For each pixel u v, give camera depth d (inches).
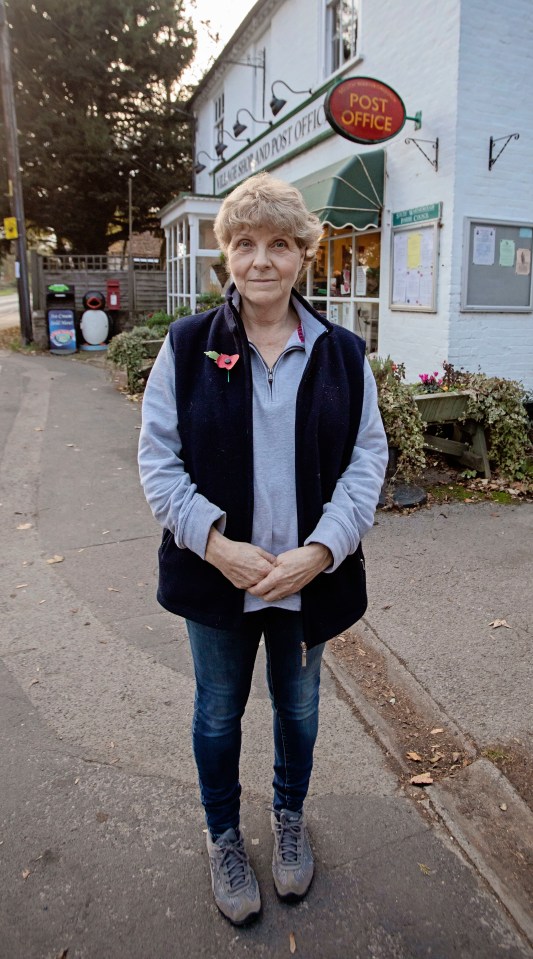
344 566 74.3
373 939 74.4
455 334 271.9
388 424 198.4
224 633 72.7
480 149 262.7
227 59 535.8
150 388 71.5
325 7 363.9
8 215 757.3
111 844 86.3
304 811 91.5
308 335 70.8
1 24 562.9
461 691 116.1
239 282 69.2
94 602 149.9
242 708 78.3
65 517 201.2
